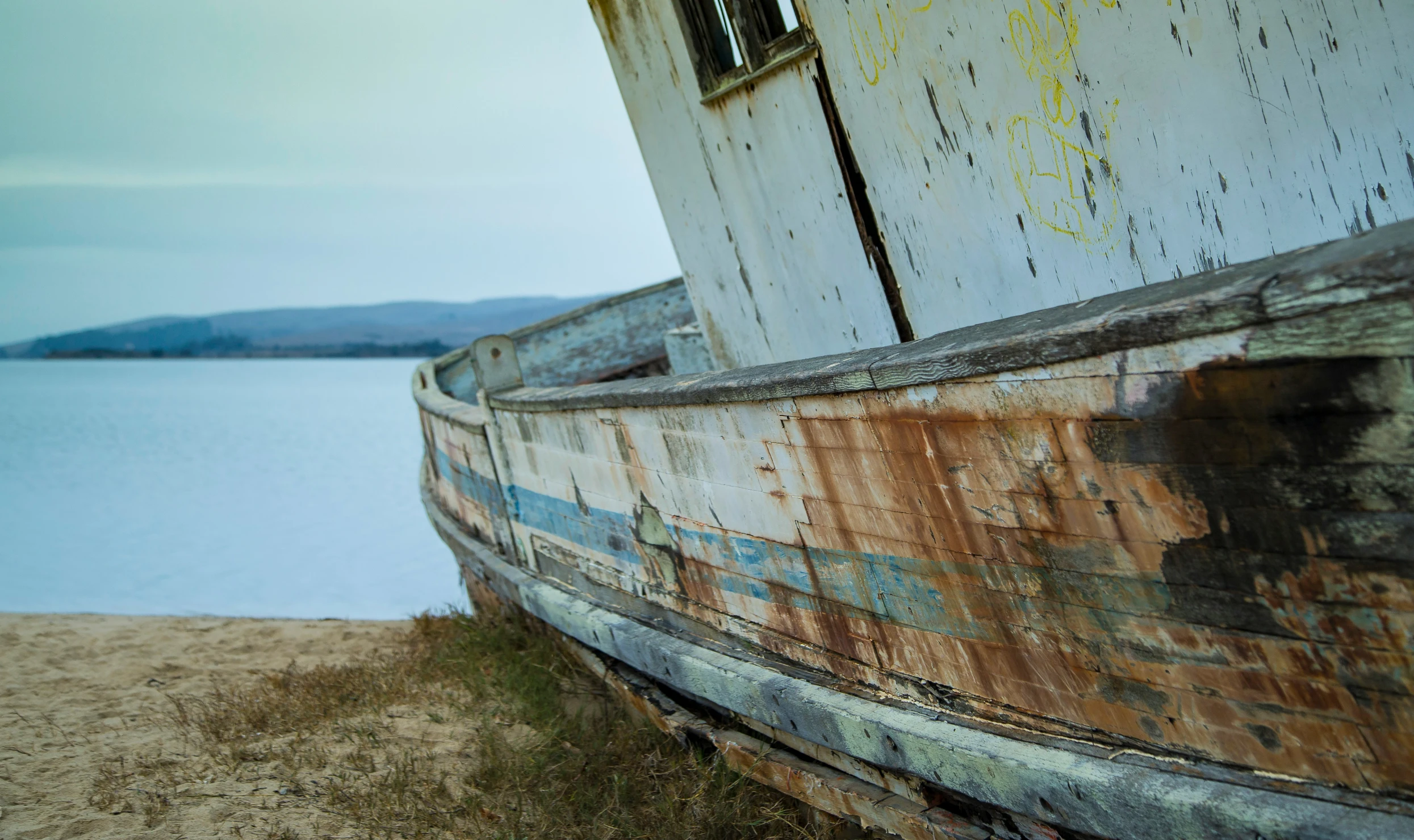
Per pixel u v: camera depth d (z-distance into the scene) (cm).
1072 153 357
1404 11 266
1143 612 230
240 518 1983
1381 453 177
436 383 934
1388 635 188
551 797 417
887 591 305
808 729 343
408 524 1820
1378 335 170
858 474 295
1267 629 207
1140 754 244
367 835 389
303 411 5109
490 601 724
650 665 443
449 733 506
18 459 3338
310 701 548
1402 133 279
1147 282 355
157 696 572
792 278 510
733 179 514
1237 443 197
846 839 367
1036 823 273
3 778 433
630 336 1088
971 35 369
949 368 245
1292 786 213
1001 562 260
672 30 500
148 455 3316
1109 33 329
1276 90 299
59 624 787
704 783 396
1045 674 262
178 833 380
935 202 416
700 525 389
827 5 415
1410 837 188
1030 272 390
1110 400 215
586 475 473
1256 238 321
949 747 282
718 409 346
